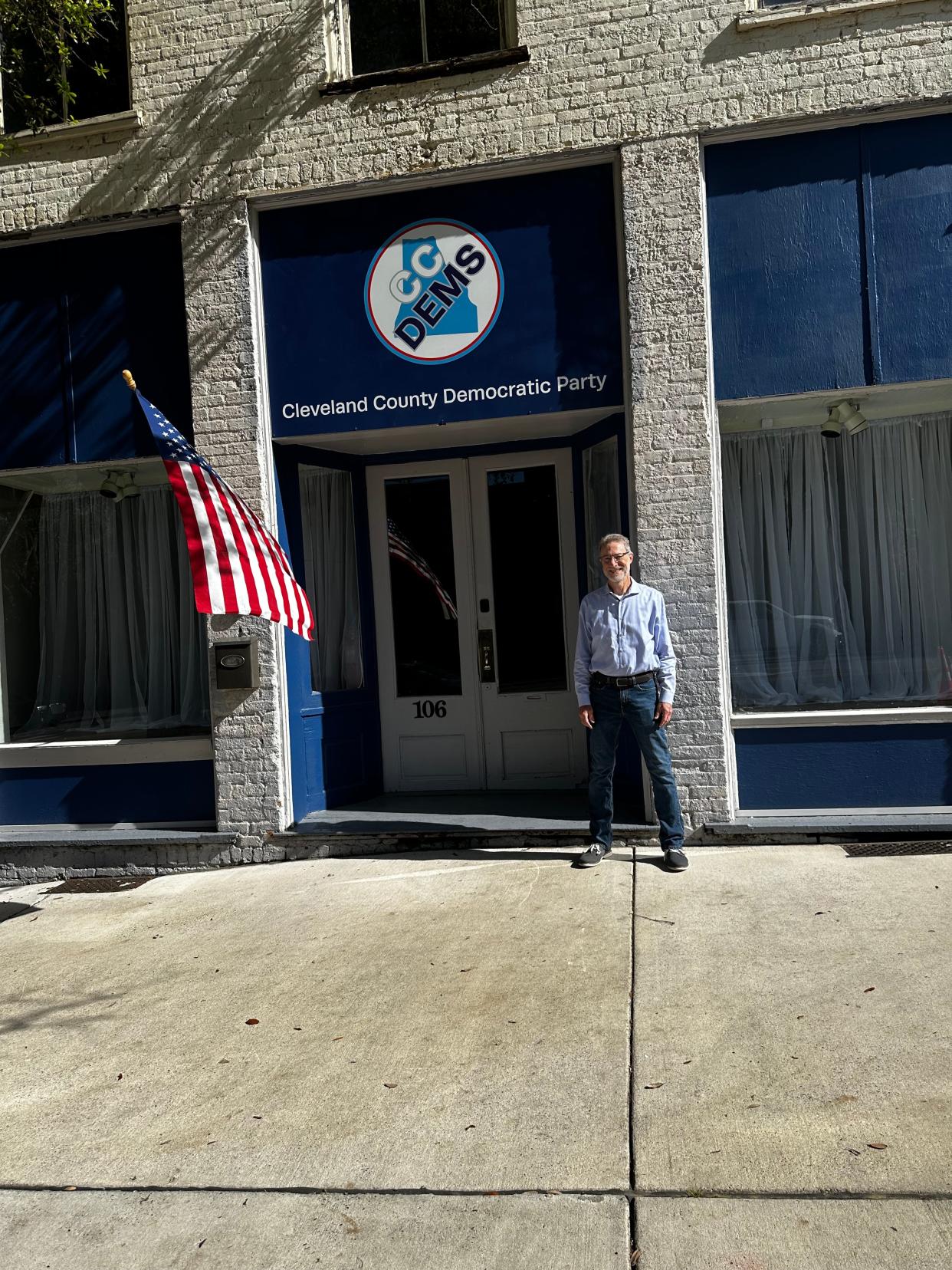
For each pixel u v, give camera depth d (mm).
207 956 5473
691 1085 3756
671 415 6820
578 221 7012
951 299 6648
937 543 7016
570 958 5008
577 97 6883
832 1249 2848
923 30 6539
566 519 8242
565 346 7035
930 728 6848
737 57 6715
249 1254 3025
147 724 7895
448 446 8328
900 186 6680
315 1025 4512
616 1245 2936
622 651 6359
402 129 7105
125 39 7621
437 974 4957
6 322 7723
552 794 8164
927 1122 3393
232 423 7305
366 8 7371
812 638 7141
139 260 7555
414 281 7199
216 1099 3938
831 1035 4031
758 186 6809
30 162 7582
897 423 7016
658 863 6445
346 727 8141
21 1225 3242
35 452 7715
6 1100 4059
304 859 7246
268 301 7383
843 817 6801
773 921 5266
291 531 7648
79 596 8023
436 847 7102
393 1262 2943
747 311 6840
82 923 6273
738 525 7160
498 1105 3732
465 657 8453
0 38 7461
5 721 8070
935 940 4844
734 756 7020
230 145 7305
